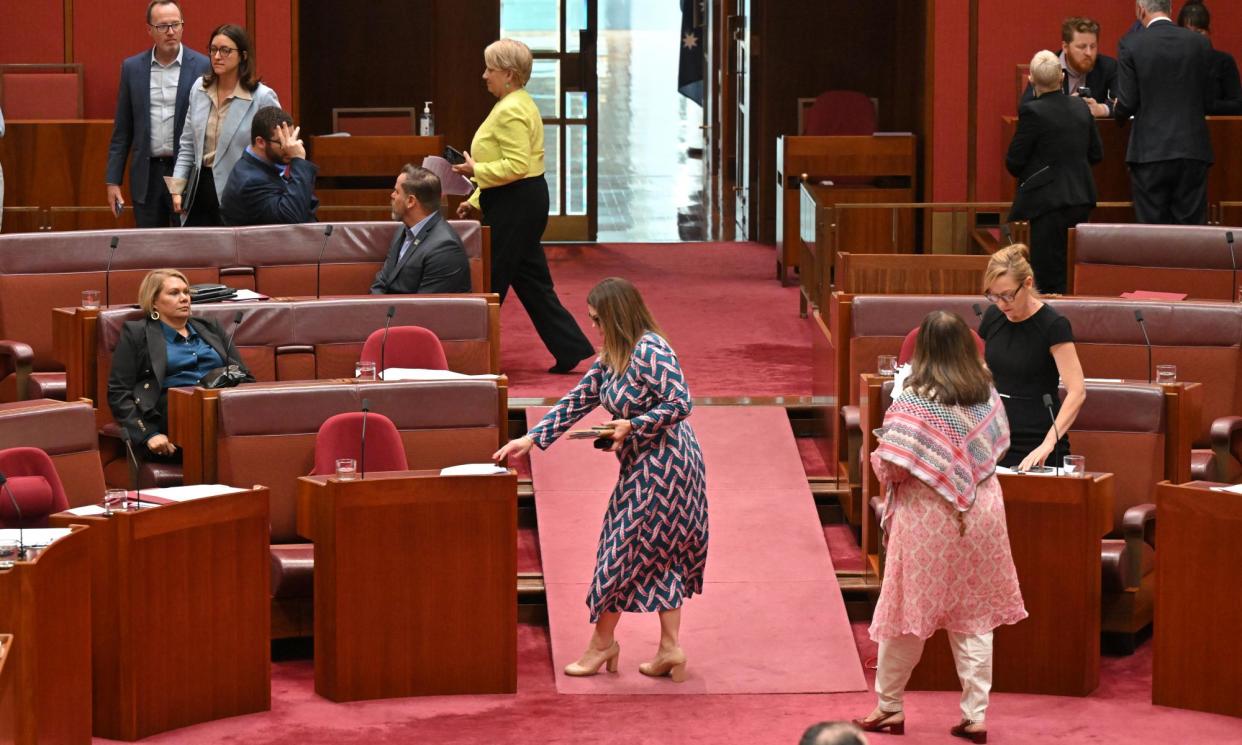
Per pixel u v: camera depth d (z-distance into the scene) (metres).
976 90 36.84
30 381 25.69
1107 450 22.02
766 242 43.69
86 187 34.06
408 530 19.61
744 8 47.72
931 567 18.09
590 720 19.02
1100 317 24.27
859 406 24.38
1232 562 19.02
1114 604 21.12
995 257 20.47
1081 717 19.22
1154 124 30.02
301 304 24.39
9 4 35.94
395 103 42.75
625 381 19.64
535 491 24.73
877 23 42.53
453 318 24.91
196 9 35.97
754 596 22.28
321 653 19.77
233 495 18.92
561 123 43.19
